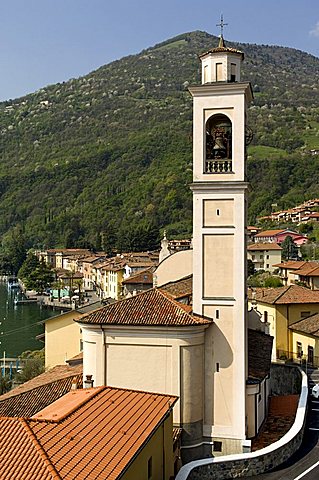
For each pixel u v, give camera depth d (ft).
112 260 567.59
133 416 87.45
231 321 118.52
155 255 545.85
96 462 68.54
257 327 168.76
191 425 116.67
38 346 326.24
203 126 120.78
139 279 355.15
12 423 73.26
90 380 115.85
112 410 87.45
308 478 104.63
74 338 217.77
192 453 116.67
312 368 207.10
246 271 122.62
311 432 131.75
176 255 192.54
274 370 182.19
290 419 136.56
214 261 119.55
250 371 127.34
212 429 118.32
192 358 116.78
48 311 489.26
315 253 508.12
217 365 118.83
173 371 116.06
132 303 123.75
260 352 143.54
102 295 533.14
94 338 119.34
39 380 142.41
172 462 98.73
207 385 119.14
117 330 118.01
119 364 118.42
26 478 61.05
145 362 117.39
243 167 118.52
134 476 75.46
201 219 119.96
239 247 118.42
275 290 247.70
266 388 138.82
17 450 66.80
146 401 96.43
